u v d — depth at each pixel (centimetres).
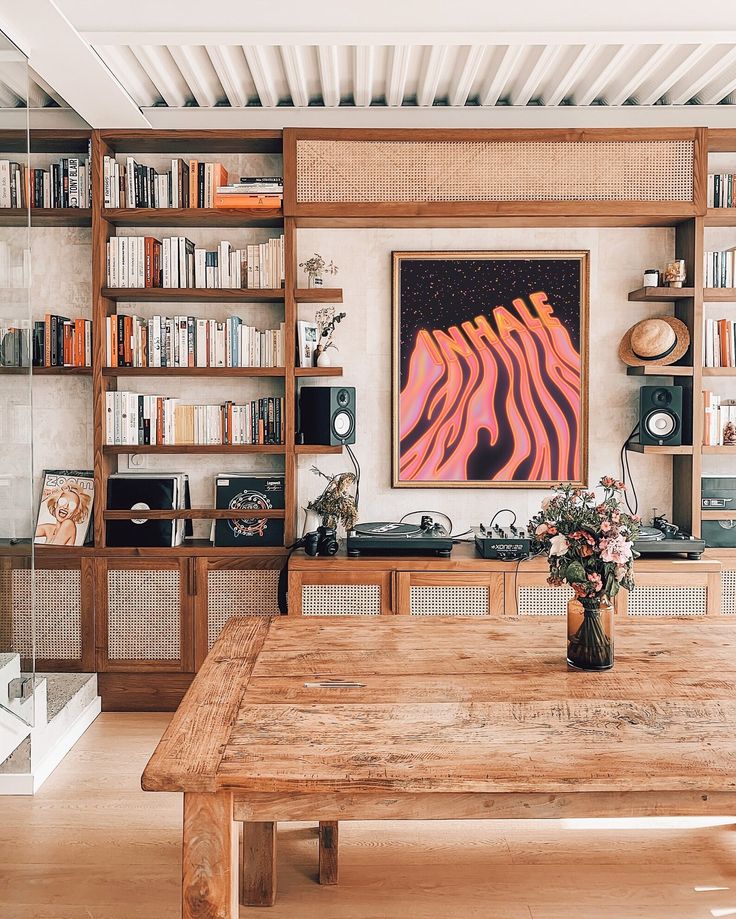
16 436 299
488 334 427
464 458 431
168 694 406
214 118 405
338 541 424
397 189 394
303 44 308
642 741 176
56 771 338
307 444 412
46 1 267
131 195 406
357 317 430
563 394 428
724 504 410
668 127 393
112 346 408
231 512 405
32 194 409
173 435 413
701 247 397
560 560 221
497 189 394
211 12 296
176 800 315
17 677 305
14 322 296
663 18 299
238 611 404
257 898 245
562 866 268
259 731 181
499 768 162
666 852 277
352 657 233
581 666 221
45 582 405
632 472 432
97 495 405
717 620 274
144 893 252
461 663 227
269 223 417
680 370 402
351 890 254
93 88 344
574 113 407
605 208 392
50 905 246
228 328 410
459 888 255
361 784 158
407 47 324
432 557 389
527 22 298
